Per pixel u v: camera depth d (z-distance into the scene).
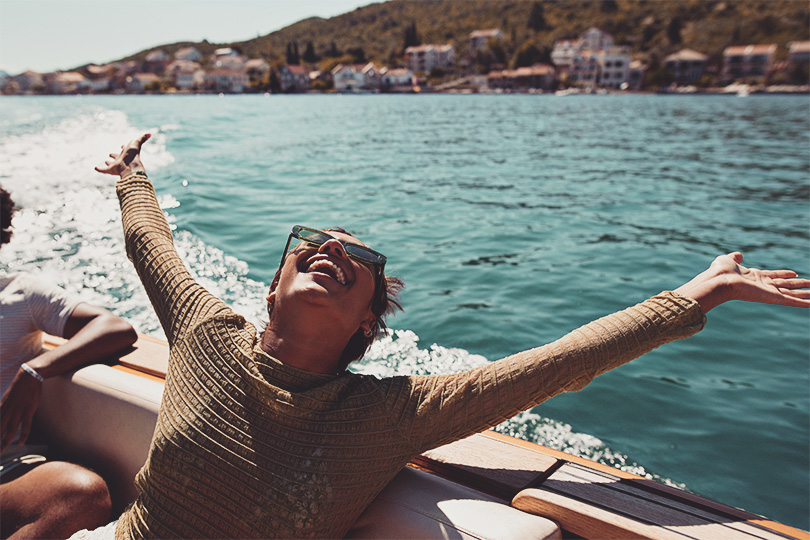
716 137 22.98
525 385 1.44
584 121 31.31
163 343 2.33
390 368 3.90
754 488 3.07
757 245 7.54
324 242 1.57
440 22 162.88
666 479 3.11
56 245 5.38
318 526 1.34
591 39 114.62
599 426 3.55
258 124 23.16
